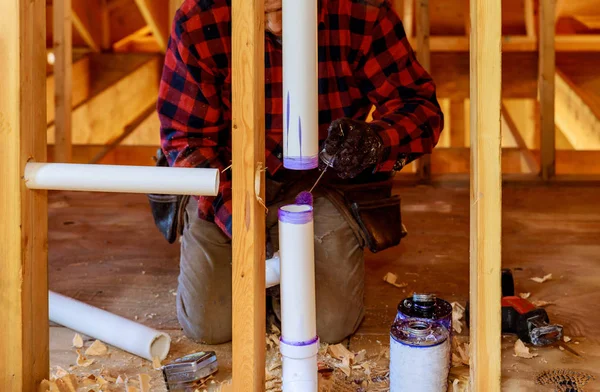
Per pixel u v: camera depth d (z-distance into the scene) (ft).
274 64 5.09
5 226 4.14
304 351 4.00
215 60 5.12
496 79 3.87
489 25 3.84
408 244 7.98
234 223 3.87
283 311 4.02
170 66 5.22
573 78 15.17
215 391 4.62
